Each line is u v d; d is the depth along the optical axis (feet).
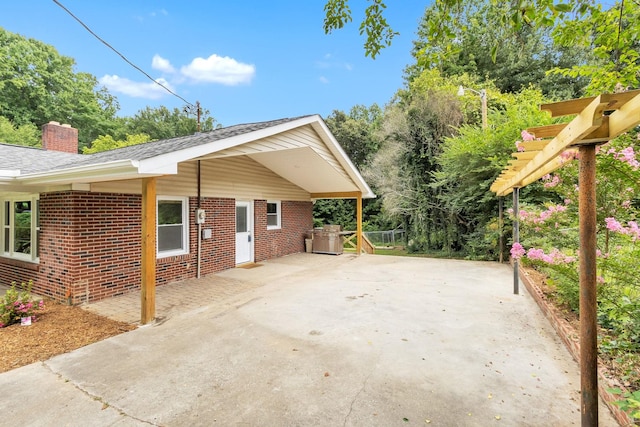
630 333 10.30
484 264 30.68
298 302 17.92
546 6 7.47
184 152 14.79
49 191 18.58
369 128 67.46
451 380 9.46
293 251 37.27
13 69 75.31
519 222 18.74
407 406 8.24
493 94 43.96
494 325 13.97
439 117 44.70
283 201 35.53
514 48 49.96
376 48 10.72
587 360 7.00
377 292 19.95
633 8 10.55
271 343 12.35
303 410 8.14
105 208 19.02
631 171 10.49
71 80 85.61
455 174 35.63
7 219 22.54
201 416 7.98
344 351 11.53
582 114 6.35
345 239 42.37
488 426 7.41
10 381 9.71
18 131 68.44
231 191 28.12
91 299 18.38
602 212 12.59
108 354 11.59
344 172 33.12
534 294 17.80
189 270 24.29
